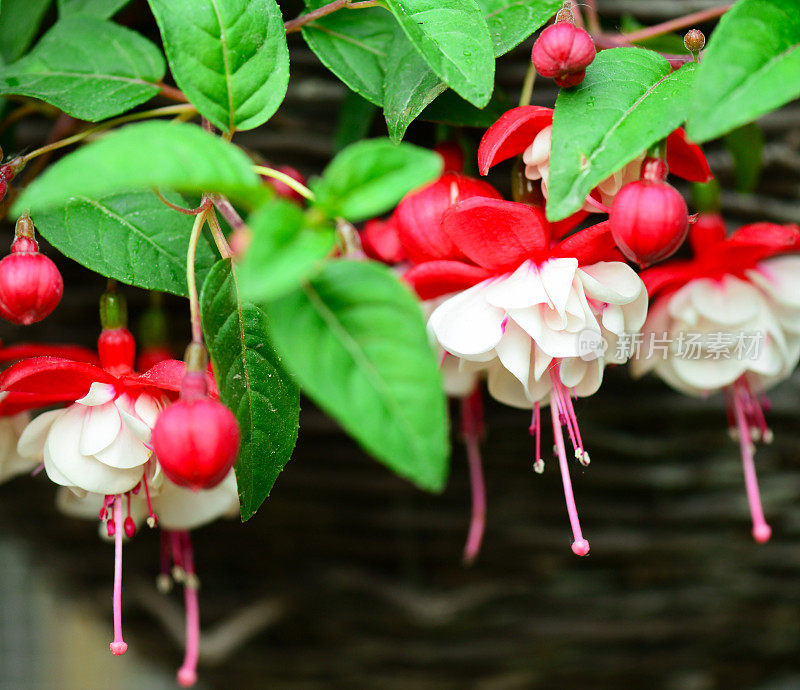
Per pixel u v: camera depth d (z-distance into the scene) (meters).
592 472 0.90
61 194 0.74
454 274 0.81
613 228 0.79
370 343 0.76
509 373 0.83
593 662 0.94
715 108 0.77
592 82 0.80
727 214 0.89
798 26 0.78
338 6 0.82
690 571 0.92
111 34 0.85
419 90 0.82
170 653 0.95
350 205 0.75
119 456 0.81
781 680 1.00
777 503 0.91
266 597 0.93
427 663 0.94
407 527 0.91
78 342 0.89
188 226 0.83
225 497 0.85
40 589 1.07
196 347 0.78
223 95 0.80
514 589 0.92
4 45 0.88
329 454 0.90
